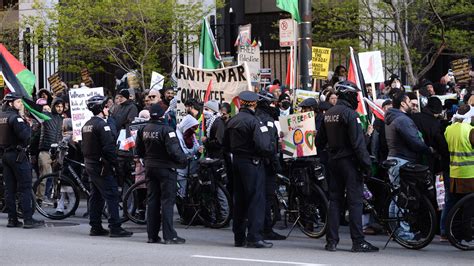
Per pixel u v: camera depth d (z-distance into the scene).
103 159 12.27
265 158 11.30
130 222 14.24
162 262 9.95
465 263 9.98
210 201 13.23
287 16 23.88
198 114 13.83
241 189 11.33
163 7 20.17
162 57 21.95
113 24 21.30
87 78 19.84
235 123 11.20
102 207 12.61
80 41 20.34
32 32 23.56
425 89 15.27
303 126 12.45
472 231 10.82
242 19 24.94
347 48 19.98
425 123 11.74
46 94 17.50
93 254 10.57
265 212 12.10
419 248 11.06
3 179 13.96
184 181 13.53
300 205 12.25
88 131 12.30
